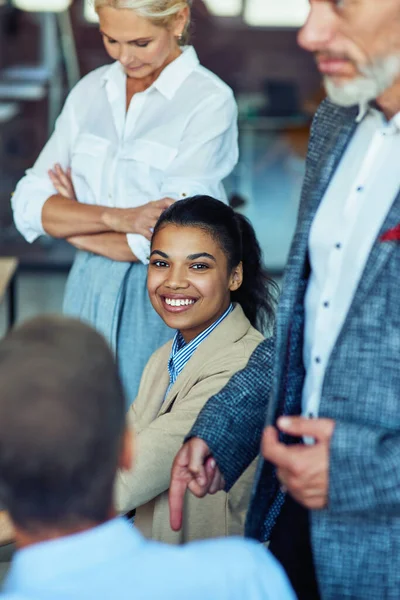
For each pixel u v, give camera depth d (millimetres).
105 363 1254
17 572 1235
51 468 1198
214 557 1314
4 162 8734
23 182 3031
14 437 1191
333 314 1729
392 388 1621
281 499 1953
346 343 1649
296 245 1794
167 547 1309
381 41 1571
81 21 10578
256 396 1991
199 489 1915
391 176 1681
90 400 1217
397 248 1611
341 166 1778
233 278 2465
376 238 1636
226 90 2840
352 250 1697
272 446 1637
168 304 2391
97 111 2910
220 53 12789
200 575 1291
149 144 2812
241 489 2227
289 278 1794
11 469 1202
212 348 2350
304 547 1861
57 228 2914
